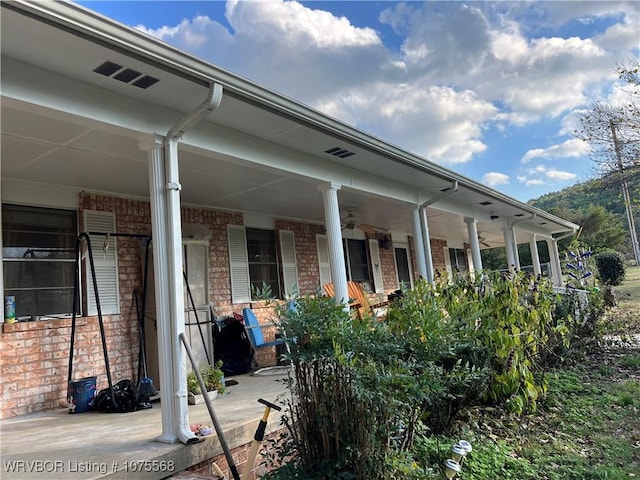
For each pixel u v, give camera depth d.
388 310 3.81
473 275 5.40
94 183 4.99
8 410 4.17
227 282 6.76
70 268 4.96
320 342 2.72
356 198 7.01
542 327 5.07
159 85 3.06
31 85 2.68
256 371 6.11
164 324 3.10
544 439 3.87
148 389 4.29
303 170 4.79
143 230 5.68
